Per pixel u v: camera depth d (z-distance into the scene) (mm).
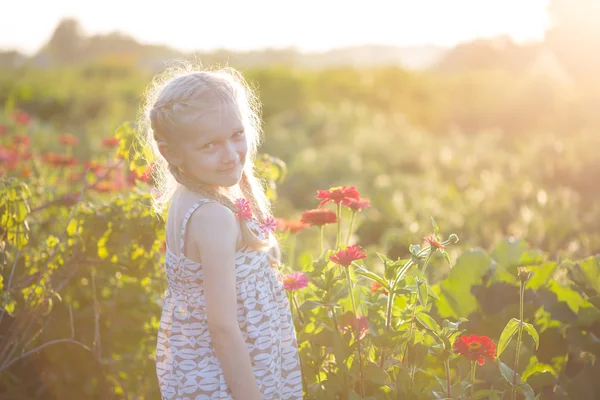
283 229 2977
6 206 2363
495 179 7930
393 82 19875
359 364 2014
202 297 1646
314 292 2086
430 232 5781
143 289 3012
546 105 15375
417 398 1991
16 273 2703
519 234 5812
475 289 2447
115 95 18812
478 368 2205
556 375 2357
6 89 19547
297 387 1823
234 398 1662
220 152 1617
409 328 1983
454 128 16234
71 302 3043
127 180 3893
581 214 6465
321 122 15203
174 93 1615
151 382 2867
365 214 6625
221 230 1577
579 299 2434
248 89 1982
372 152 11445
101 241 2615
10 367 2814
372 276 1945
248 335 1667
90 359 2965
